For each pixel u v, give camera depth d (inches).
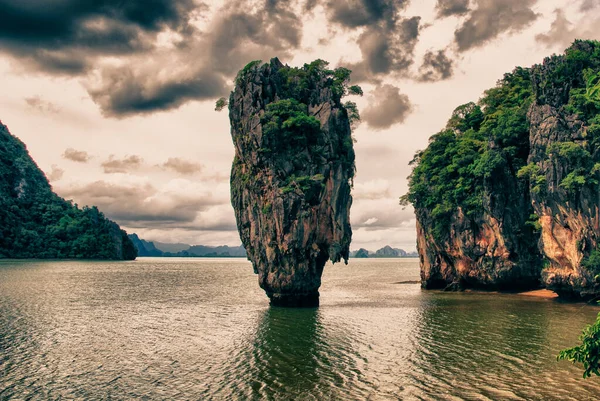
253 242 2186.3
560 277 2097.7
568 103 2042.3
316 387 957.2
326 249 2174.0
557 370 1048.8
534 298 2347.4
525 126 2365.9
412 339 1391.5
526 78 2928.2
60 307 2098.9
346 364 1122.0
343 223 2155.5
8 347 1298.0
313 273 2156.7
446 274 2972.4
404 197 3100.4
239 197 2250.2
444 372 1047.0
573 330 1481.3
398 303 2274.9
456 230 2723.9
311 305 2177.7
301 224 2022.6
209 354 1227.9
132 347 1311.5
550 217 2063.2
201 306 2203.5
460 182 2625.5
